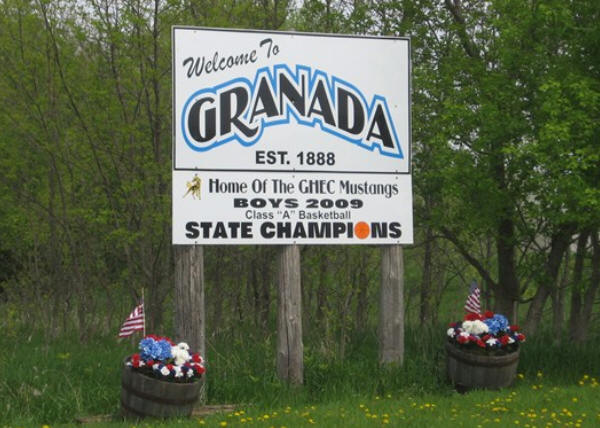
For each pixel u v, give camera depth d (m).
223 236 10.23
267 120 10.48
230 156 10.31
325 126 10.68
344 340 12.71
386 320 10.97
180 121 10.20
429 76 12.95
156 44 13.79
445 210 13.50
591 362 11.88
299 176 10.55
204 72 10.31
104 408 9.35
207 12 14.45
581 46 11.27
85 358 12.60
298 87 10.62
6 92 14.98
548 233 12.81
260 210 10.38
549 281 12.87
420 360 11.22
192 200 10.16
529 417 8.40
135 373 8.59
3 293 21.50
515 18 11.57
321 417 8.45
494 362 10.27
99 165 14.19
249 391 9.94
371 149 10.83
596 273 13.16
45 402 9.27
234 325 15.66
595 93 10.33
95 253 16.81
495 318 10.68
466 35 13.36
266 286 15.69
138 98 14.02
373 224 10.80
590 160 10.64
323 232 10.60
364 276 13.93
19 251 18.27
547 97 10.48
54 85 14.73
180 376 8.71
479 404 9.20
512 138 11.73
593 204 10.14
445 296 18.73
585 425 8.04
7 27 14.80
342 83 10.79
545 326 17.81
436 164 12.36
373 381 10.43
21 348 14.59
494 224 12.24
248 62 10.48
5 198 16.16
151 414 8.59
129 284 15.62
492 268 15.50
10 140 15.77
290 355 10.39
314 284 15.35
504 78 11.84
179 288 10.10
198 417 8.95
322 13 14.94
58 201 16.31
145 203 13.98
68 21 14.40
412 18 14.05
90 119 14.69
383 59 10.95
